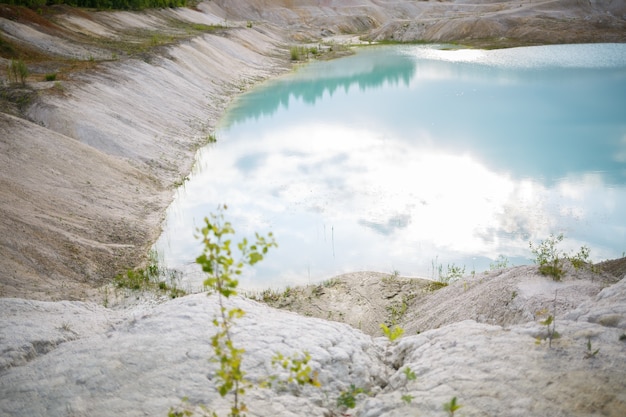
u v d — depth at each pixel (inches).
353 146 1232.8
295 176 1036.5
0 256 605.9
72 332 377.4
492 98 1691.7
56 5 2242.9
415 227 802.2
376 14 4323.3
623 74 1979.6
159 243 770.2
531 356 250.8
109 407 243.3
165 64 1660.9
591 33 3011.8
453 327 318.0
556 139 1238.3
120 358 287.4
